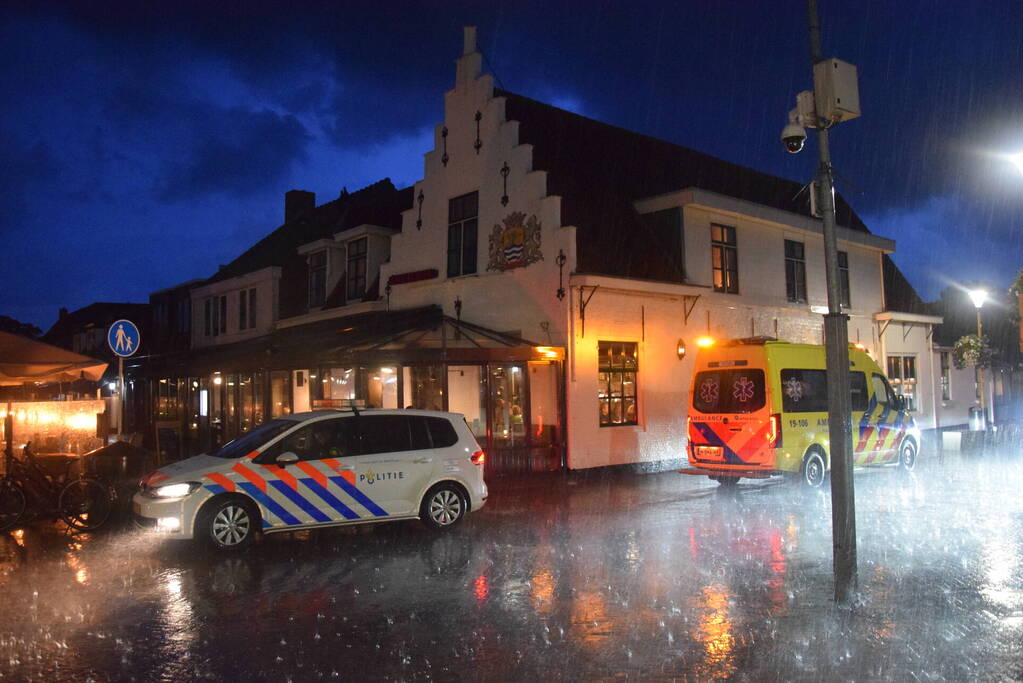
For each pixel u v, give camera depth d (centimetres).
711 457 1368
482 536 995
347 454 984
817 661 530
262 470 930
